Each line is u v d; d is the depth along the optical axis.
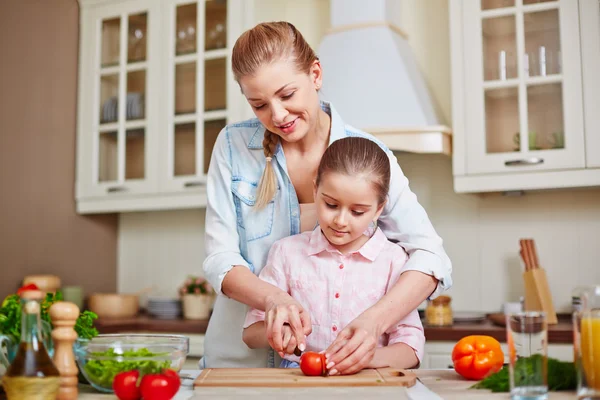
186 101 3.08
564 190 2.79
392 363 1.19
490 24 2.68
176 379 0.91
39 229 3.02
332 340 1.33
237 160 1.44
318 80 1.34
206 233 1.42
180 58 3.09
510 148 2.60
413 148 2.62
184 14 3.11
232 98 2.96
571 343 2.29
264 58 1.21
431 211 2.95
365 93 2.71
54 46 3.17
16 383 0.86
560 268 2.77
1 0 2.90
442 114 2.83
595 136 2.48
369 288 1.34
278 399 0.89
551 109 2.56
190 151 3.05
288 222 1.42
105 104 3.24
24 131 2.98
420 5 3.06
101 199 3.20
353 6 2.87
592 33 2.53
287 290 1.38
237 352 1.44
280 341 1.11
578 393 0.89
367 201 1.22
